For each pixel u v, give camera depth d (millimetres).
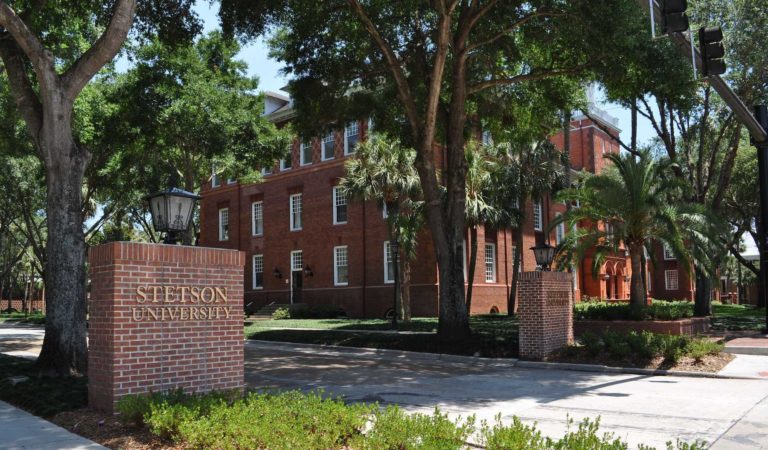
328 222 36469
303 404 7238
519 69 22797
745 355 16719
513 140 25109
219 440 5984
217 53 25625
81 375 11766
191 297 8805
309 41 19406
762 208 20625
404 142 22078
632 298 21422
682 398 10586
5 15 11461
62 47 18000
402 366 16078
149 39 17609
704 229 20719
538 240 39375
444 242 19000
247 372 14688
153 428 6789
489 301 34188
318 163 37406
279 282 38938
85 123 20859
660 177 21688
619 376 13742
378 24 19156
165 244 8688
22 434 7320
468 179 28109
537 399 10523
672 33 10242
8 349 20766
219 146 24500
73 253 12266
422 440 5680
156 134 23406
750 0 23328
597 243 23062
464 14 18344
